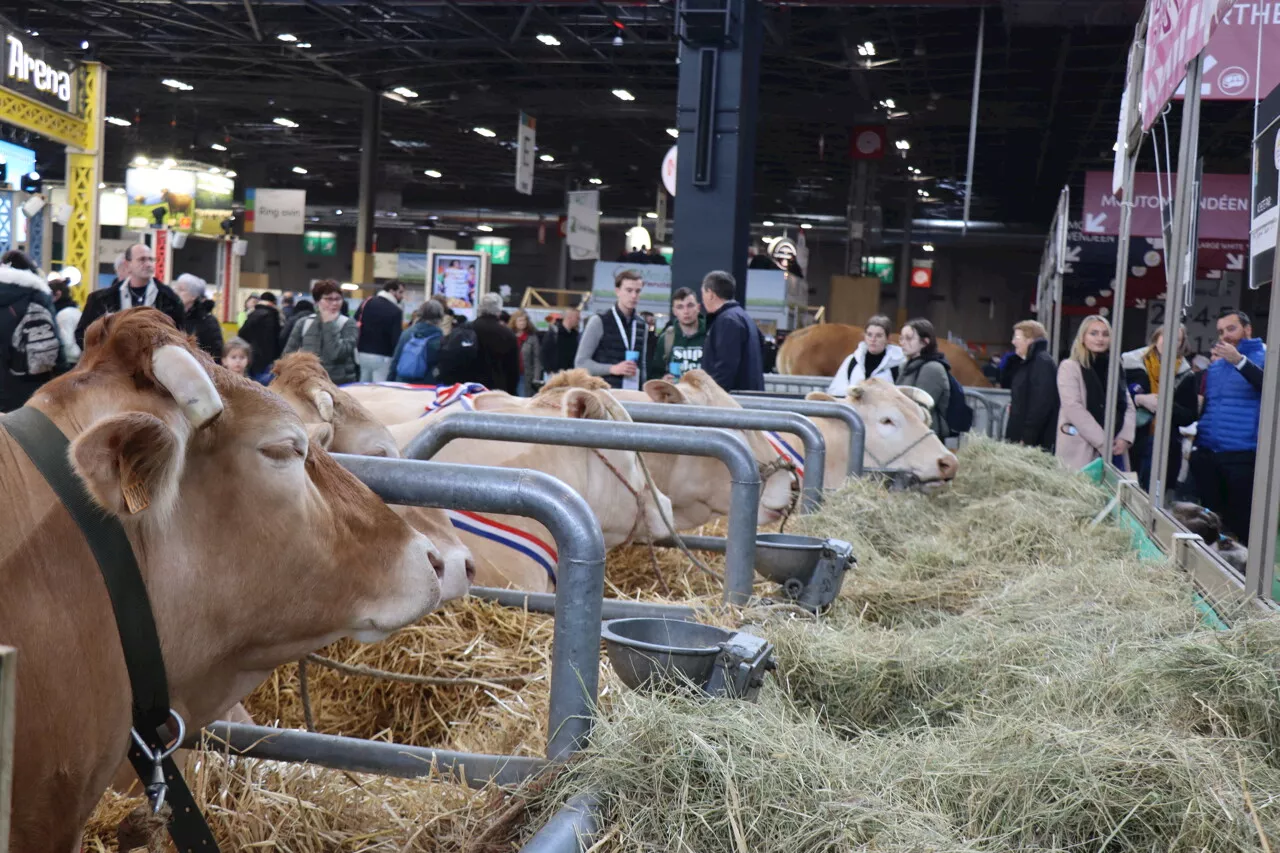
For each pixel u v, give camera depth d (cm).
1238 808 187
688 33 1030
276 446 160
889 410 589
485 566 344
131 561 146
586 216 2472
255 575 163
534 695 256
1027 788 191
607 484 388
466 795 184
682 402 486
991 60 2158
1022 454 681
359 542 171
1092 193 1141
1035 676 256
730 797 166
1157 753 199
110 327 153
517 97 2872
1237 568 358
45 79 1336
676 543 408
